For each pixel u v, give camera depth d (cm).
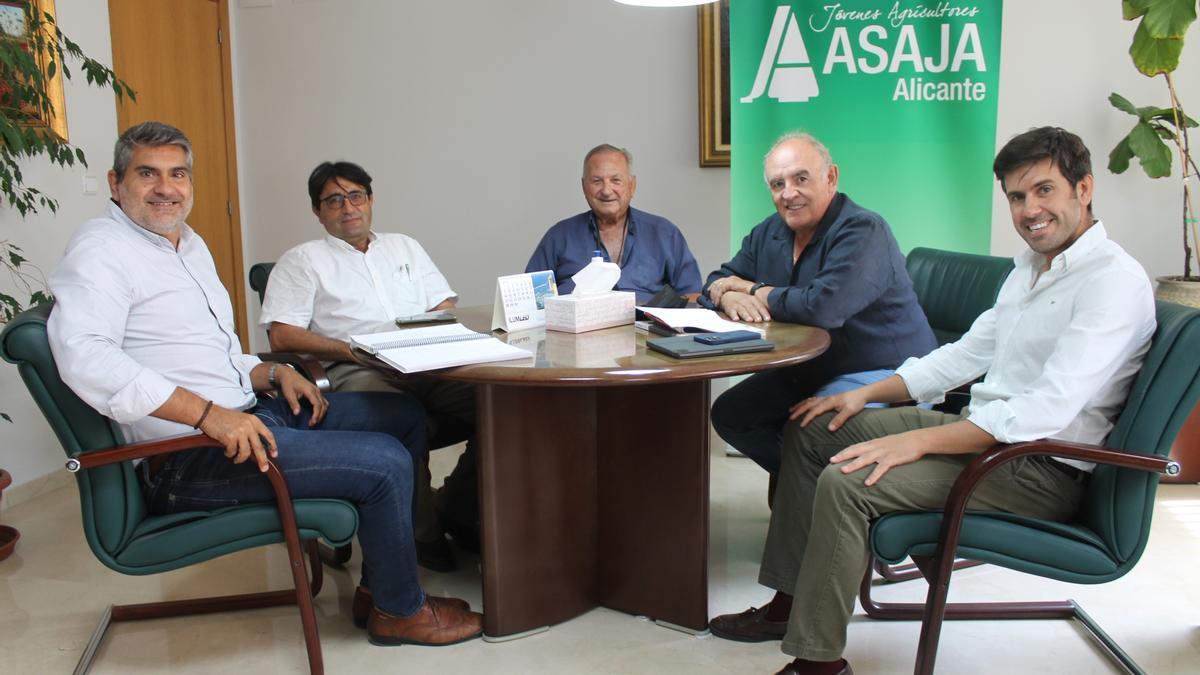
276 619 225
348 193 274
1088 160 169
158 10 381
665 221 316
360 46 419
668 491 210
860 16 326
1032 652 203
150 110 377
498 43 405
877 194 338
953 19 325
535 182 412
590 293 223
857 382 230
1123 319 161
